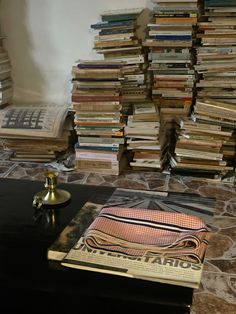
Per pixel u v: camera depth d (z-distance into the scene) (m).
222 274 1.58
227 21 2.46
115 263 0.94
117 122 2.47
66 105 2.95
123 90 2.65
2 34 2.96
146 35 2.74
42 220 1.19
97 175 2.58
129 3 2.76
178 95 2.65
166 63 2.59
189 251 0.96
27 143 2.76
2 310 0.94
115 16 2.51
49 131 2.66
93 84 2.42
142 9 2.66
